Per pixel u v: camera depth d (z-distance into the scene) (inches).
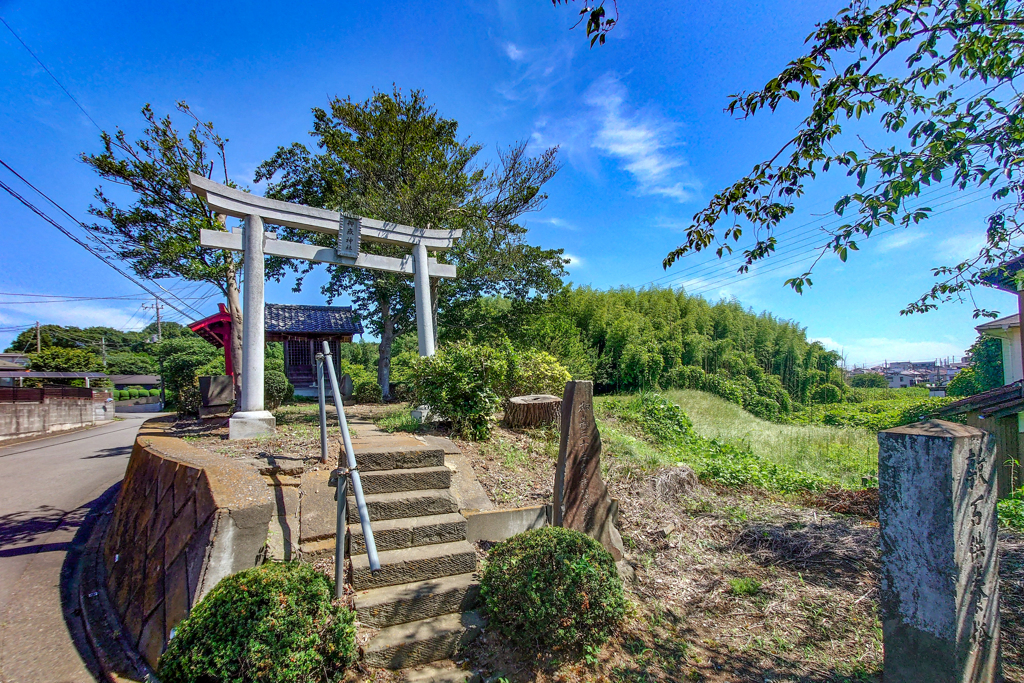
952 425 85.7
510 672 98.0
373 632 100.9
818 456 297.9
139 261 314.5
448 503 137.1
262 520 106.1
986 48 101.7
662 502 180.1
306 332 486.3
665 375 676.7
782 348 912.3
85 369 1040.8
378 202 378.3
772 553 148.6
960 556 77.5
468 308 517.7
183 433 214.5
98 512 215.6
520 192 402.0
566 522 135.5
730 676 99.0
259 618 81.4
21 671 103.6
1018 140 101.4
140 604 116.9
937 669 78.0
